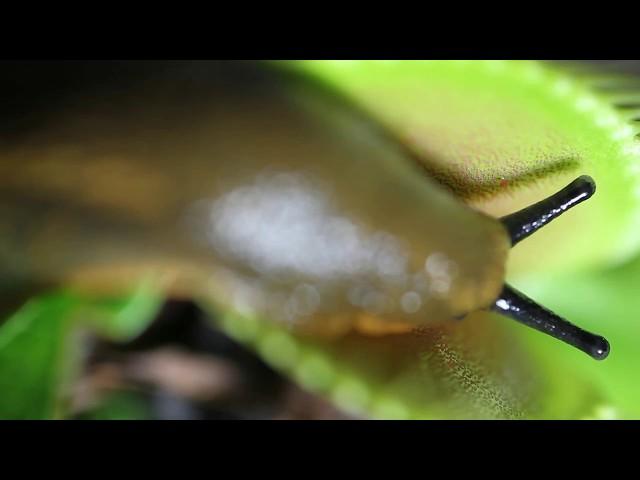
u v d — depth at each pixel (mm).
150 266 64
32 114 64
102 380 64
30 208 64
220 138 62
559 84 64
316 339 63
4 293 65
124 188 63
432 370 65
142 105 64
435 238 62
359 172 62
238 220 62
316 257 62
